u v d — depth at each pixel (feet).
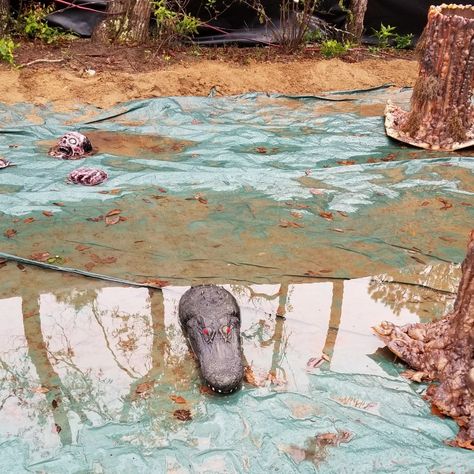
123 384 14.85
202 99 33.06
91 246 20.43
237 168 25.93
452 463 12.76
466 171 26.50
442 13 29.12
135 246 20.56
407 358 15.31
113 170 25.34
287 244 21.06
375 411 14.14
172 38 37.14
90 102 31.48
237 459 12.81
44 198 22.91
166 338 16.51
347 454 12.94
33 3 36.96
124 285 18.58
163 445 13.11
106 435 13.35
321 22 41.14
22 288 18.29
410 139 29.48
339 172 26.02
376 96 36.11
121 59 34.81
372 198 24.22
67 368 15.33
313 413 13.99
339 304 17.99
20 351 15.85
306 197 24.04
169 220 22.16
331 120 31.99
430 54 28.32
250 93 34.55
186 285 18.66
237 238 21.30
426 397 14.53
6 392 14.52
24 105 30.37
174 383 14.93
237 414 13.93
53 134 28.73
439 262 20.30
